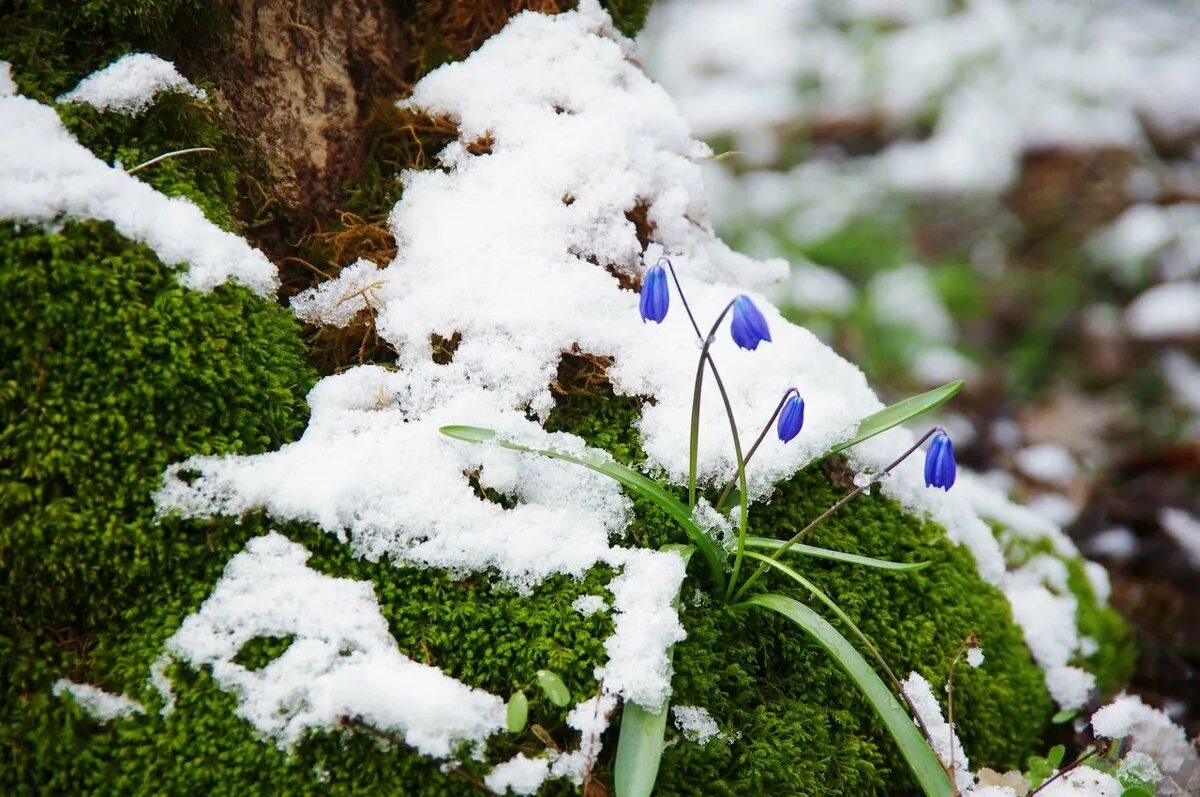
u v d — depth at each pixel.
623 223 0.82
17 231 0.74
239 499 0.75
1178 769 0.83
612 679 0.75
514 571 0.76
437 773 0.74
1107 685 0.89
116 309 0.75
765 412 0.80
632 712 0.75
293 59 0.81
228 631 0.75
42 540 0.74
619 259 0.82
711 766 0.76
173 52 0.79
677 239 0.84
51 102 0.77
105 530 0.75
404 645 0.75
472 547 0.76
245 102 0.80
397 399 0.79
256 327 0.77
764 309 0.82
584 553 0.77
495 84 0.83
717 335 0.81
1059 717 0.85
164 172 0.78
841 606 0.80
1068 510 1.07
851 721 0.79
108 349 0.75
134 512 0.75
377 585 0.76
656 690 0.75
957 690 0.82
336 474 0.76
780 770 0.77
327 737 0.74
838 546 0.81
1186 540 1.02
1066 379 1.31
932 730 0.80
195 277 0.76
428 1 0.84
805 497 0.81
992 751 0.83
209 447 0.76
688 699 0.77
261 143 0.80
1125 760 0.81
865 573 0.81
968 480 0.92
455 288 0.80
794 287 1.28
